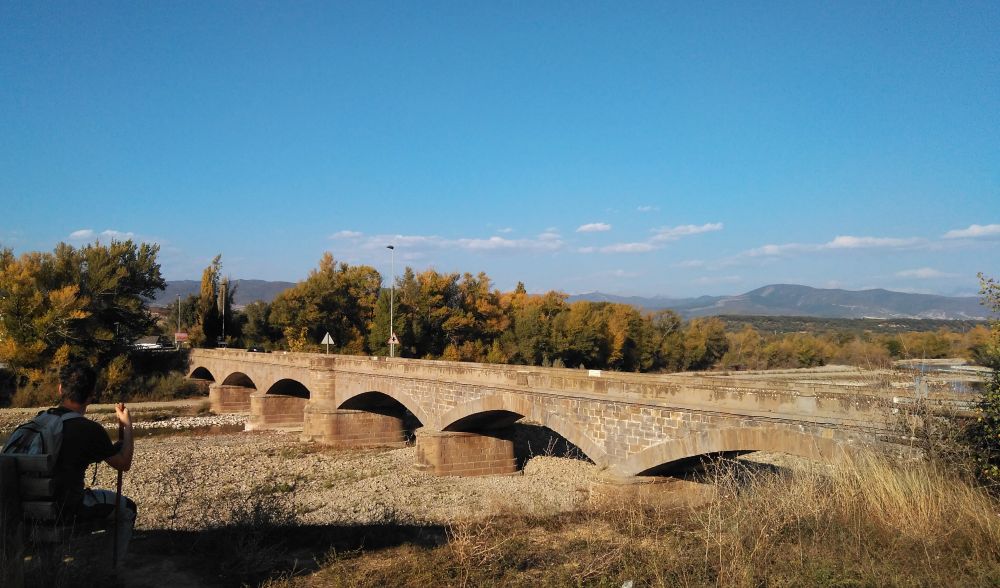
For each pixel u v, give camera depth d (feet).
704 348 320.70
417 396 121.80
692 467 73.51
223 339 296.71
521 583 29.48
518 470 118.01
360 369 140.87
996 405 37.93
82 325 212.43
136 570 29.30
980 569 26.03
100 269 220.02
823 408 53.21
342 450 140.36
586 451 80.12
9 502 23.47
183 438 159.22
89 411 198.49
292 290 267.80
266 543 35.53
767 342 326.85
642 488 71.72
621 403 74.84
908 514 32.14
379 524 48.57
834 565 27.58
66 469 24.34
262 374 185.57
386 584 29.43
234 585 28.22
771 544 30.48
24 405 194.59
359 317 275.39
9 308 199.62
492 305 288.71
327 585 29.30
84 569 24.44
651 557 31.04
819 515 33.91
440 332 273.13
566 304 337.52
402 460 126.62
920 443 40.24
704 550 31.09
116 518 26.63
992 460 37.55
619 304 321.73
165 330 371.35
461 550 32.12
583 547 35.96
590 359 283.38
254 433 170.09
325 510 81.00
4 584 20.94
